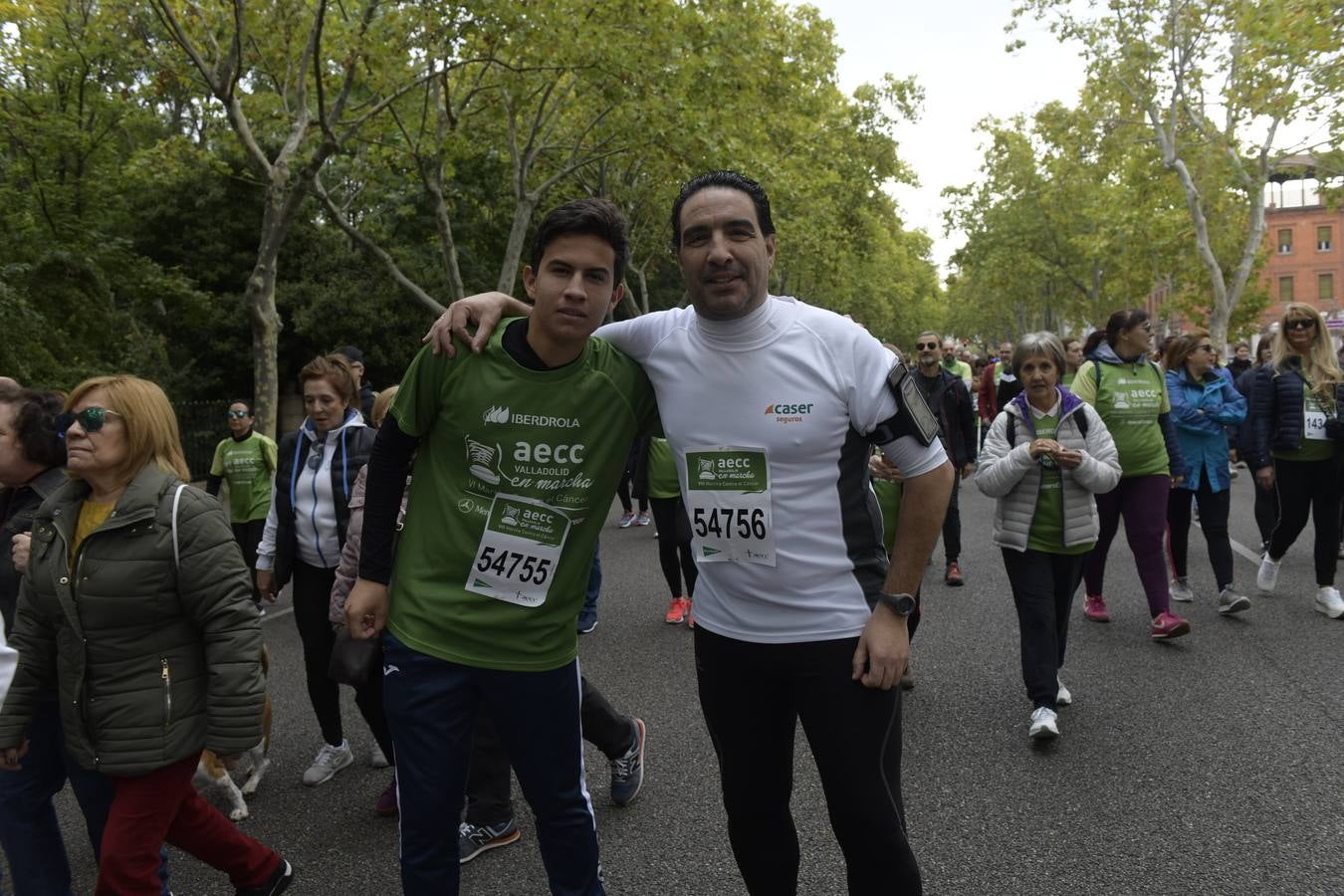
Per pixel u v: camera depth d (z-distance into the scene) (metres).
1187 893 2.95
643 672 5.52
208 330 21.09
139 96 18.14
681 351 2.29
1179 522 6.76
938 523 2.16
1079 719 4.51
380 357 21.83
